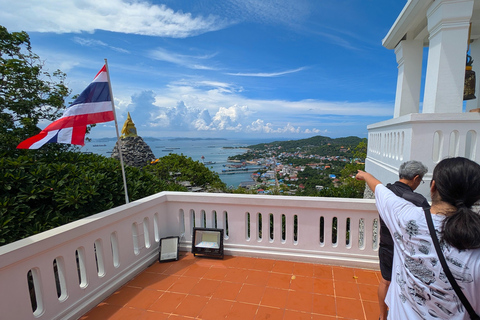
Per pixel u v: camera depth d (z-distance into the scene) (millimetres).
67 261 2938
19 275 2459
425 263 1248
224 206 4461
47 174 4770
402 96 6941
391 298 1502
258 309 3100
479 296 1152
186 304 3221
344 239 4047
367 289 3438
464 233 1104
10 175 4332
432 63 5012
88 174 5141
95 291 3260
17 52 6891
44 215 4402
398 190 2451
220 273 3914
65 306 2910
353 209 3898
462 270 1143
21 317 2475
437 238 1226
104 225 3357
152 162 15219
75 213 4660
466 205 1259
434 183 1371
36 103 6766
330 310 3055
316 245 4156
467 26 4590
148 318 2988
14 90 6566
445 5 4605
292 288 3494
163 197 4562
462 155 4105
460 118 4035
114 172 5852
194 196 4508
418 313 1292
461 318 1185
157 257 4414
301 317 2951
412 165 2480
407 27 6223
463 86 4699
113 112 4488
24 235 4090
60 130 4242
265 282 3648
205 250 4383
